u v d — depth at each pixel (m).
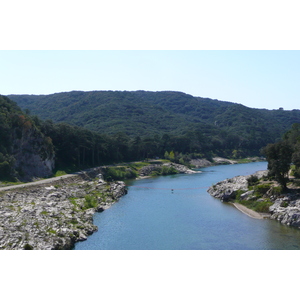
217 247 54.47
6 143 106.38
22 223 56.91
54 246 50.12
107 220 72.44
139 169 168.38
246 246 54.75
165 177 156.50
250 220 71.62
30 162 113.62
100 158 169.62
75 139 147.50
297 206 70.50
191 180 143.25
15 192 83.44
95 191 101.00
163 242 57.16
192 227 66.44
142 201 95.19
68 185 108.06
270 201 79.06
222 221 70.94
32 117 141.62
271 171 81.25
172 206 87.69
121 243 56.56
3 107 118.00
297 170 86.31
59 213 68.12
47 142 126.44
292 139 123.81
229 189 96.12
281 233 61.66
